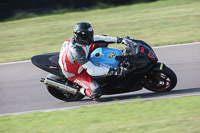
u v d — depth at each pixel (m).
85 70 20.80
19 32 45.25
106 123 16.33
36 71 28.94
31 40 40.56
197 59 27.55
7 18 54.84
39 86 25.67
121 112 17.83
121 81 20.58
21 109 21.97
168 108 17.45
